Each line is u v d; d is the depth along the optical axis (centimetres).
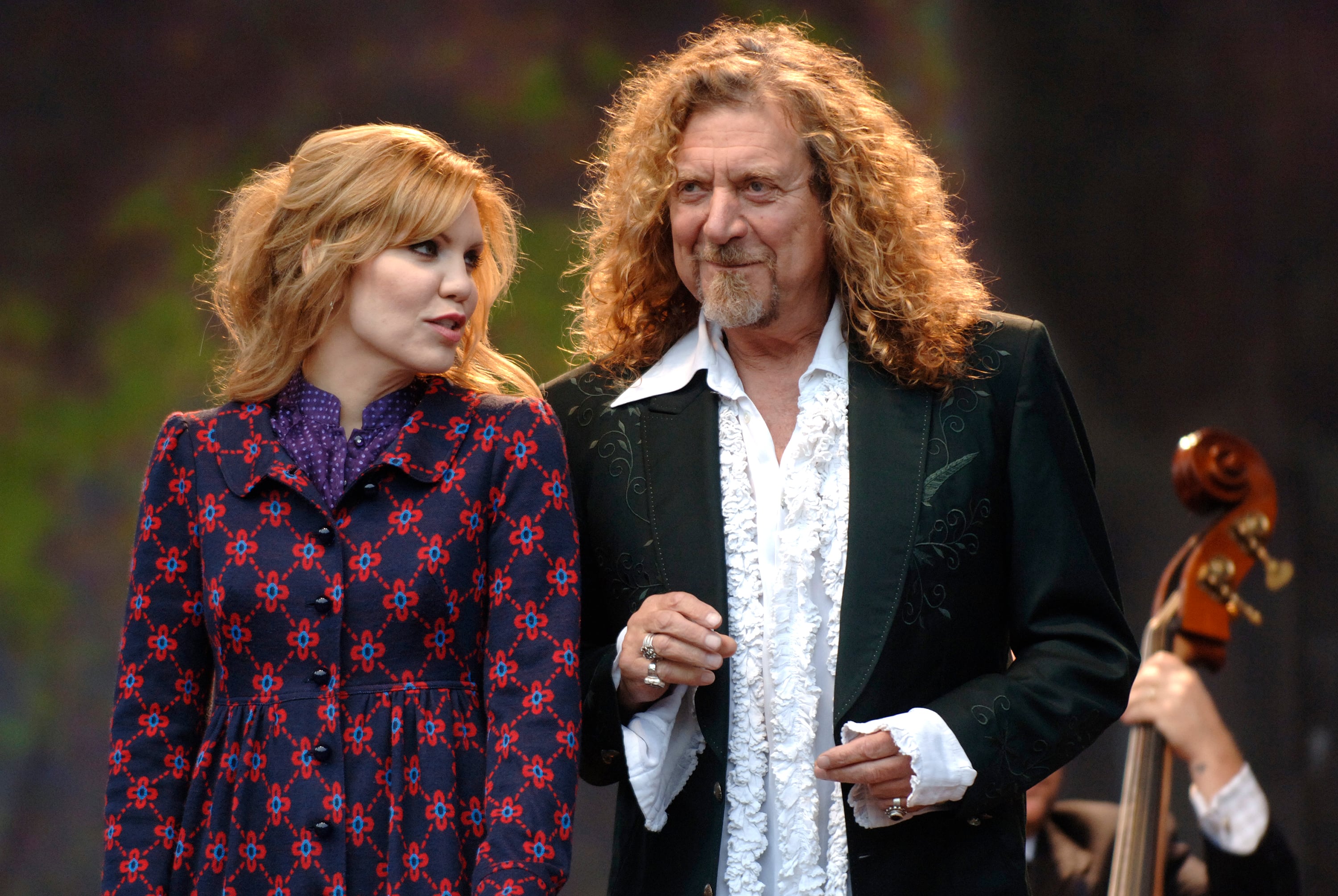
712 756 794
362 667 700
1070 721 763
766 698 796
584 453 866
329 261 721
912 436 811
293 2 4094
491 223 796
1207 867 1077
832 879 775
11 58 4022
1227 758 1059
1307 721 3431
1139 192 3906
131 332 4025
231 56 4100
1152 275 3878
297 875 670
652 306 896
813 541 801
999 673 820
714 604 799
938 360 820
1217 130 3884
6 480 3950
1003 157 3928
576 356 950
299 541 710
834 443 825
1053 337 3869
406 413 750
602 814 3506
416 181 730
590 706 796
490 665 719
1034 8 3931
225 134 4100
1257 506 1050
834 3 3984
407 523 716
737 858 786
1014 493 808
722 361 857
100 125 4066
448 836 680
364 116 4097
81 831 3831
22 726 3859
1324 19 3819
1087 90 3938
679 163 827
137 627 726
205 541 722
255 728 695
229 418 745
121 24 4072
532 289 3903
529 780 684
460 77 4100
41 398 3991
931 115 3938
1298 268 3806
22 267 4025
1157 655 1060
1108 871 1169
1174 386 3828
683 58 876
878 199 827
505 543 730
